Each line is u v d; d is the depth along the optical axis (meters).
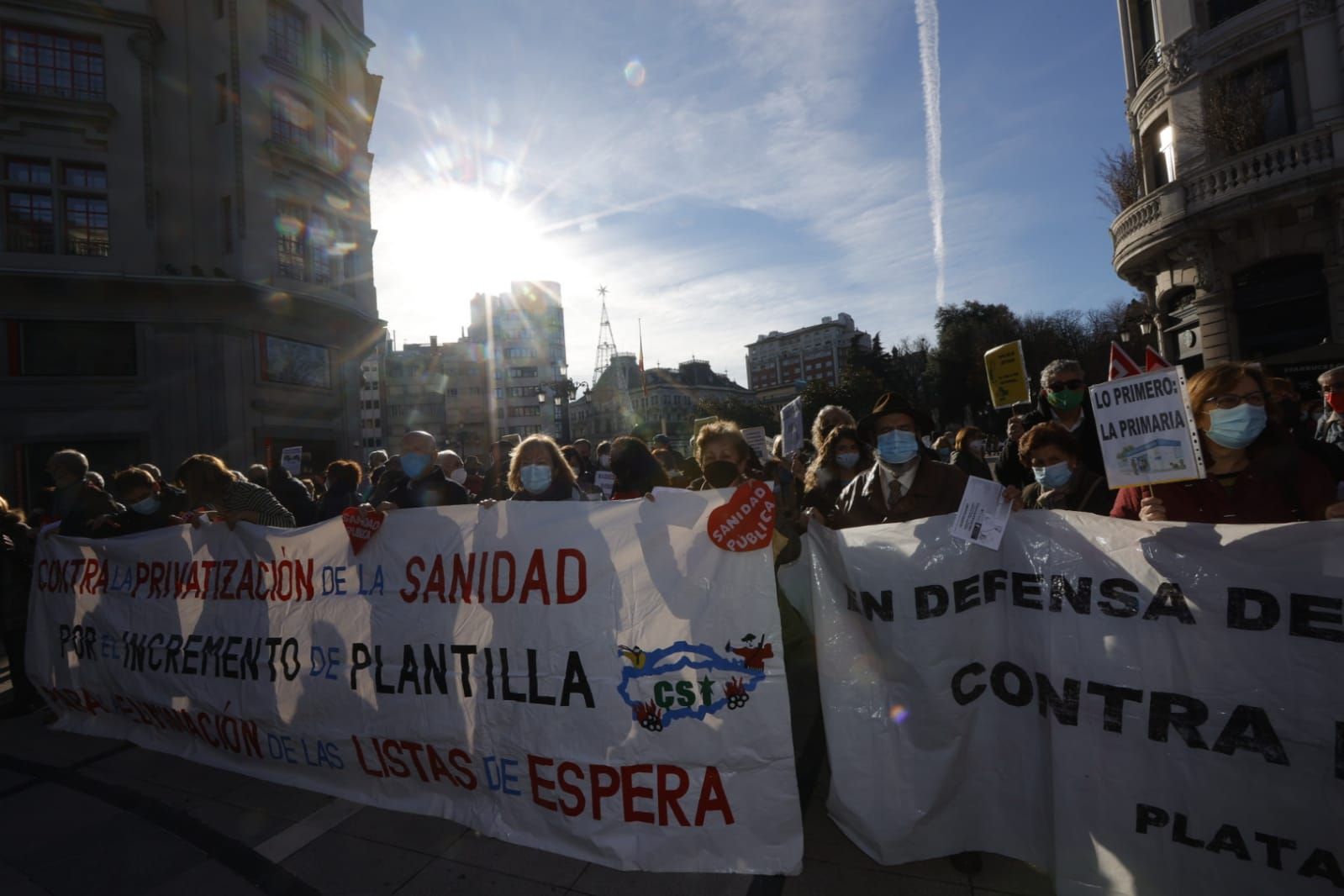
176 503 5.93
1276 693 2.06
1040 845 2.48
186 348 19.19
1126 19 16.80
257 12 20.33
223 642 3.96
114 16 18.61
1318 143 12.40
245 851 3.03
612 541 3.01
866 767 2.66
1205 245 14.37
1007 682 2.57
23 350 17.73
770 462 5.60
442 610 3.32
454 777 3.22
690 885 2.61
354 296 23.55
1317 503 2.36
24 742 4.49
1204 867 2.13
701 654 2.80
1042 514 2.51
